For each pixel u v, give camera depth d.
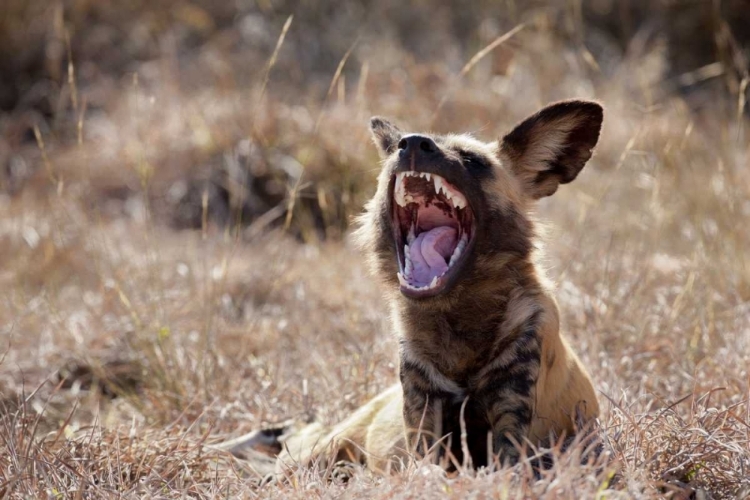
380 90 35.75
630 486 10.98
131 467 13.94
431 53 40.62
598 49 40.88
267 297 23.50
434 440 13.18
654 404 15.98
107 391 19.73
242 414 17.62
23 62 42.25
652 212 23.55
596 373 17.00
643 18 43.06
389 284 14.97
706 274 20.34
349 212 25.86
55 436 15.09
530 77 36.25
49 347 20.64
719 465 12.68
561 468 11.05
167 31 43.97
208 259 25.34
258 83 37.66
